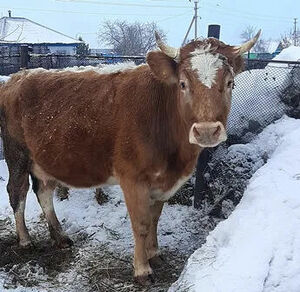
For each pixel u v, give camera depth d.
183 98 1.60
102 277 1.97
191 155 1.83
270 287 1.22
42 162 2.15
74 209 2.65
